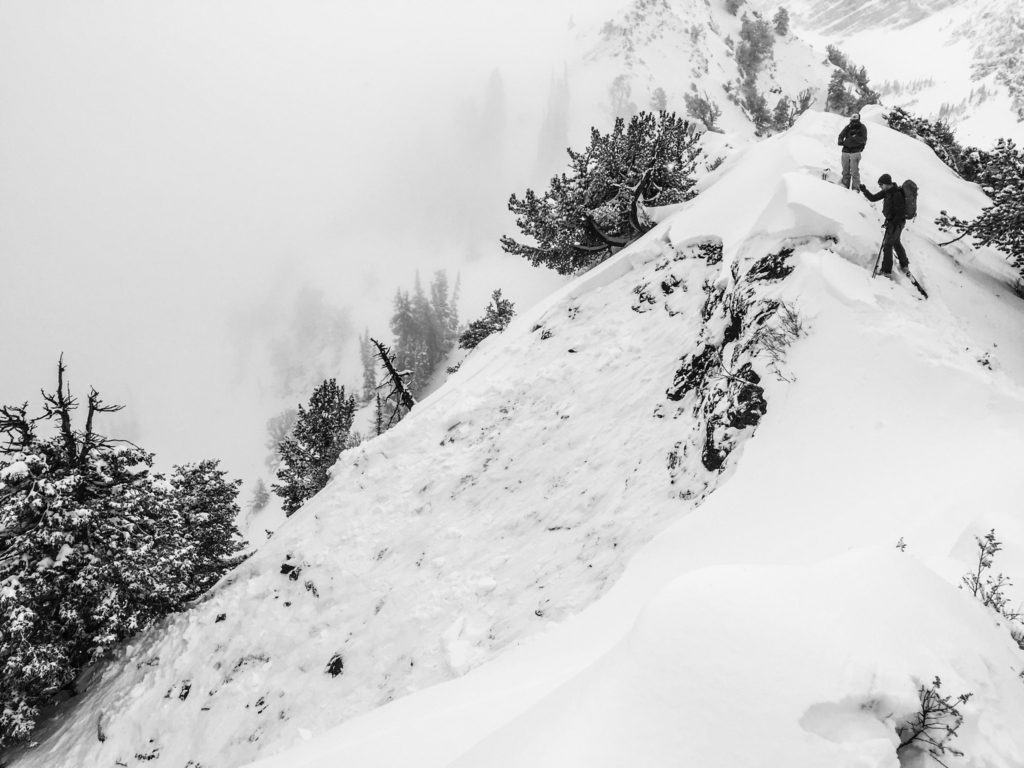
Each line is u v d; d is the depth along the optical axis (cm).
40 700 1419
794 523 682
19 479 1382
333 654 1138
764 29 15950
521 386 1474
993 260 1127
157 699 1284
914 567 305
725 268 1191
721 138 2530
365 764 458
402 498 1393
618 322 1448
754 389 916
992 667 262
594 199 2012
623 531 946
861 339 851
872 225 1046
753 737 220
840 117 1590
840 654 240
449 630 1011
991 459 614
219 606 1418
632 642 271
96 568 1394
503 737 297
